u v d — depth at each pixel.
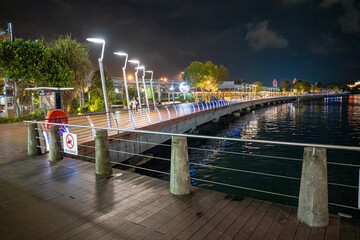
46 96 16.86
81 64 28.94
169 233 3.72
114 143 13.74
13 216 4.43
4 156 8.96
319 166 3.74
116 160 13.98
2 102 33.41
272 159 18.53
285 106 96.88
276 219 4.02
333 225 3.79
